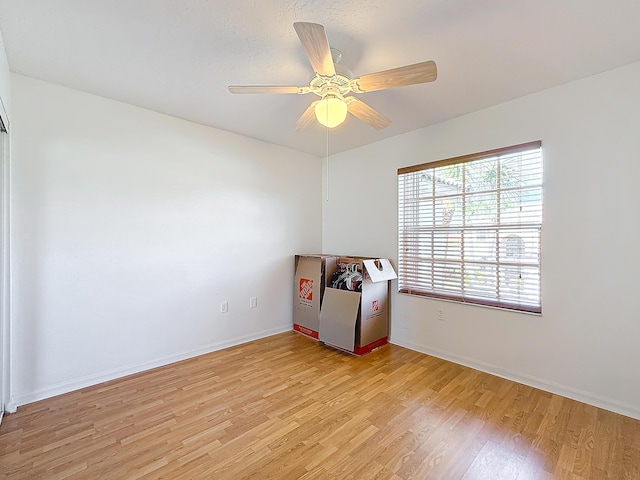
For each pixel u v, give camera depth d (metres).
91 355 2.43
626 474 1.52
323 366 2.78
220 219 3.19
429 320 3.07
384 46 1.79
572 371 2.23
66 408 2.09
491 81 2.20
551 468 1.57
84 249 2.39
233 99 2.50
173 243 2.86
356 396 2.26
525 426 1.91
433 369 2.72
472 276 2.79
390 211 3.43
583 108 2.16
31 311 2.18
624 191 2.02
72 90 2.34
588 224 2.16
